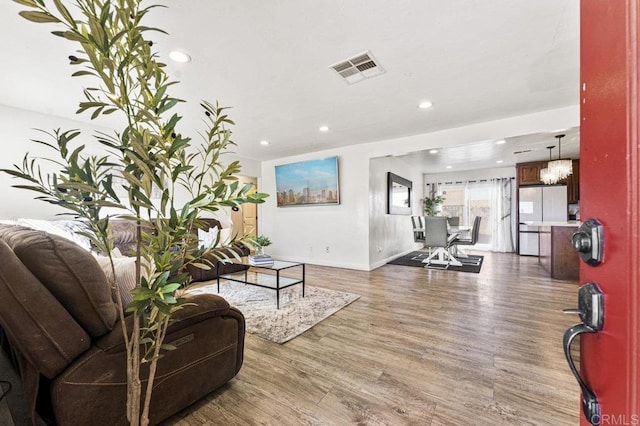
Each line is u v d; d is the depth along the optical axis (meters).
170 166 0.79
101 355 1.06
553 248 4.00
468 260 5.53
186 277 0.85
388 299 3.08
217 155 0.94
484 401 1.42
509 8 1.62
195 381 1.36
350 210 4.98
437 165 6.71
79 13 1.63
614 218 0.38
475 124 3.71
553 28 1.80
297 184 5.58
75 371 1.01
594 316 0.41
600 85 0.41
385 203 5.46
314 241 5.45
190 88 2.59
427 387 1.54
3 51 2.00
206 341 1.40
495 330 2.25
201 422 1.29
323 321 2.47
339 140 4.54
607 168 0.39
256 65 2.21
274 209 6.05
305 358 1.85
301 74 2.36
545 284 3.67
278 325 2.38
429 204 7.42
